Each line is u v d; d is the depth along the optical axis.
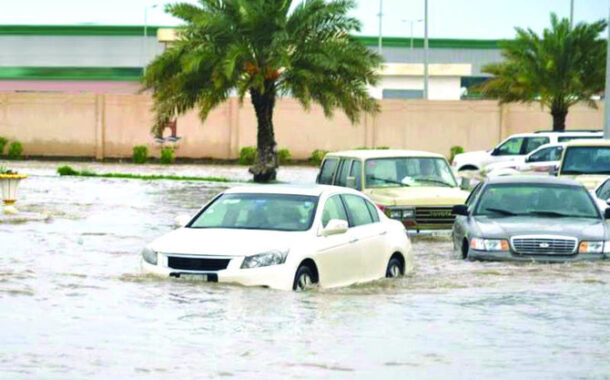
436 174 30.34
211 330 14.16
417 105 78.81
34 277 19.47
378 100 78.62
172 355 12.54
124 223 32.44
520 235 22.25
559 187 24.25
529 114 78.75
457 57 135.75
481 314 15.87
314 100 56.78
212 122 77.31
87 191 45.75
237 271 17.53
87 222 32.62
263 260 17.56
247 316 15.21
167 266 18.09
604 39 72.44
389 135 78.88
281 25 53.59
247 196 19.59
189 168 70.25
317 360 12.38
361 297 17.50
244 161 75.44
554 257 22.12
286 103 78.00
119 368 11.80
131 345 13.11
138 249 25.41
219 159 77.38
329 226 18.50
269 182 55.69
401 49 135.62
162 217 34.66
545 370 11.92
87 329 14.14
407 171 30.14
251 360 12.32
